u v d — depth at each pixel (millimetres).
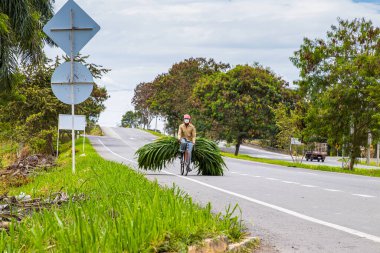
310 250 8062
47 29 17391
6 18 32281
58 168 26812
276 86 91312
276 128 89438
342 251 8016
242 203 13781
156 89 125750
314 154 85750
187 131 24359
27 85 58344
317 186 19703
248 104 88875
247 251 7801
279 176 25938
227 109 91000
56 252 5879
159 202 8484
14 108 56125
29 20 35594
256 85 90188
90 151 57594
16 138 41156
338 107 42750
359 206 13469
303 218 11305
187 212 7961
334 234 9445
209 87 97688
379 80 42031
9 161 39156
